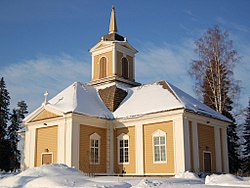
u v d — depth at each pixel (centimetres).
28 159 3244
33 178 2009
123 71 3878
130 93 3547
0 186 1969
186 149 2756
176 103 2895
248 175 3781
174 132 2809
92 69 3975
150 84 3484
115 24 4069
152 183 1864
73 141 2925
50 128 3144
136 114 3072
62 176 1992
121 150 3155
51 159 3058
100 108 3334
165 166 2825
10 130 5419
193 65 3975
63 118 3006
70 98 3253
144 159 2975
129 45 3975
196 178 2445
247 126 4869
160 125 2927
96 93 3622
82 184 1858
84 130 3048
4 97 5094
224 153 3238
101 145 3189
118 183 1870
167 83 3309
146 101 3194
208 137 3078
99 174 3092
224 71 3884
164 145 2866
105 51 3888
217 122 3219
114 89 3488
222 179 2019
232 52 3859
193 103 3127
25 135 3350
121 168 3109
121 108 3312
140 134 3030
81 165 2950
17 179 2012
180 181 2155
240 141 5044
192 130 2892
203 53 3941
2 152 4881
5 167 4906
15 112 5519
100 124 3200
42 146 3172
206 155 3009
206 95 4050
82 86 3572
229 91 3925
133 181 2127
